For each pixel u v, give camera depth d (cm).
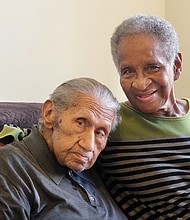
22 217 102
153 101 128
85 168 117
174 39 128
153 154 131
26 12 211
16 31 207
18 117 151
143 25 124
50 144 118
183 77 250
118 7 249
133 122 134
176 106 138
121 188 135
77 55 231
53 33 221
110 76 247
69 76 228
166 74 127
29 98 212
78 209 113
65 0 225
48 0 219
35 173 110
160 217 130
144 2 260
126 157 132
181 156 133
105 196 128
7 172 107
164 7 267
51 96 119
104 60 244
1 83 203
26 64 211
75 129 113
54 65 222
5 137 130
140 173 130
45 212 108
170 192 129
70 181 118
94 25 239
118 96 250
